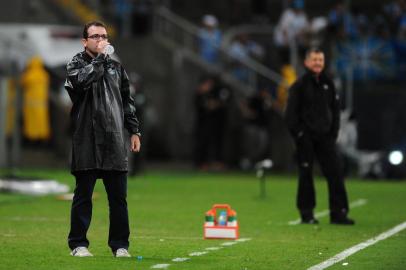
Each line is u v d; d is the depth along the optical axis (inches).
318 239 1670.8
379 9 4072.3
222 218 1679.4
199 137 3718.0
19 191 2524.6
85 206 1384.1
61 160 3846.0
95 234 1726.1
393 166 3312.0
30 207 2219.5
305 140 1905.8
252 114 3681.1
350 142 3452.3
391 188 2893.7
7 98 3538.4
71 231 1391.5
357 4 4092.0
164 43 4138.8
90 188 1376.7
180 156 4074.8
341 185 1911.9
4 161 3590.1
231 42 4212.6
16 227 1830.7
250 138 3690.9
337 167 1911.9
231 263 1366.9
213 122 3710.6
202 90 3705.7
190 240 1648.6
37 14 3774.6
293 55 3774.6
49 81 3710.6
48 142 3887.8
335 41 3774.6
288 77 3678.6
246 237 1697.8
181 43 4156.0
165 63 4116.6
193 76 4072.3
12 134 3316.9
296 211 2193.7
